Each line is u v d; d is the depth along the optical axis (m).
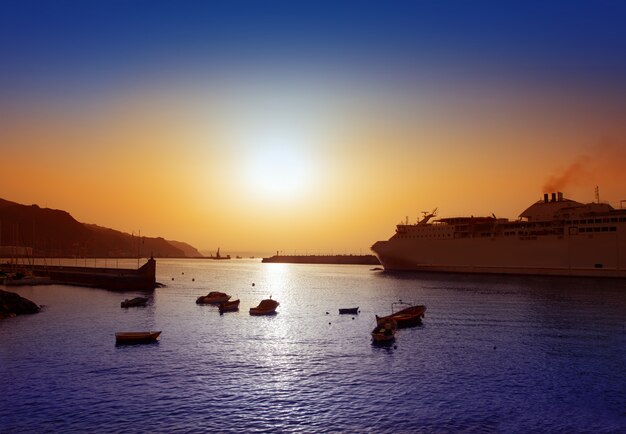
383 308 98.44
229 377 47.09
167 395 41.91
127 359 53.94
